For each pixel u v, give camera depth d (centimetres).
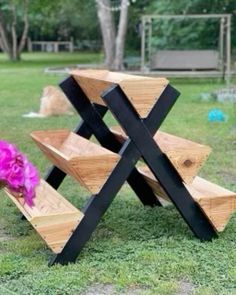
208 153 312
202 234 321
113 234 333
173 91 304
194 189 334
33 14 2505
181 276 274
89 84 333
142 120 300
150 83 297
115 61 1566
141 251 303
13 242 324
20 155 192
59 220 286
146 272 277
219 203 317
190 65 1365
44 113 844
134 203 399
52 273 277
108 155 294
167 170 310
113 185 297
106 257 296
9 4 2381
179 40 1606
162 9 1592
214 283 265
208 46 1597
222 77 1352
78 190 434
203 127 735
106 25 1577
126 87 293
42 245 317
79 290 260
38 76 1519
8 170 187
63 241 288
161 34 1609
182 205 315
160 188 346
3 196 407
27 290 259
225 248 308
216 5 1555
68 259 289
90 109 371
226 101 992
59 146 375
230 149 591
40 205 306
